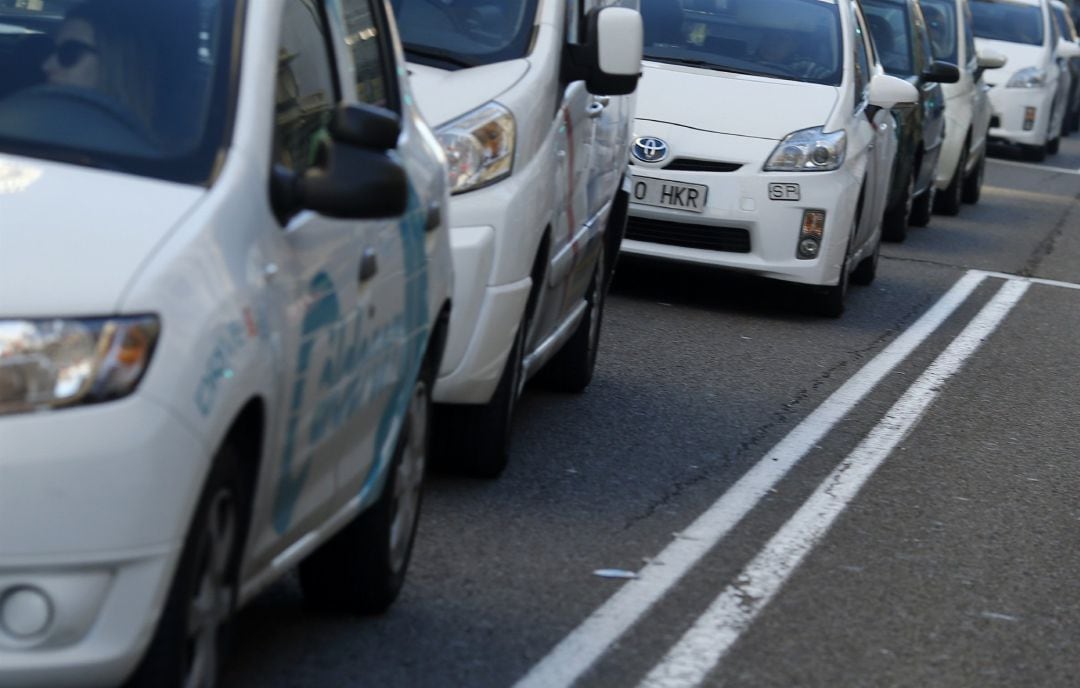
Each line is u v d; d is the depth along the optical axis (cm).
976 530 2348
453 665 1653
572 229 2556
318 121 1558
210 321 1202
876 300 4444
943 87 6512
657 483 2441
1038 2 9562
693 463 2580
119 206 1241
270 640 1678
